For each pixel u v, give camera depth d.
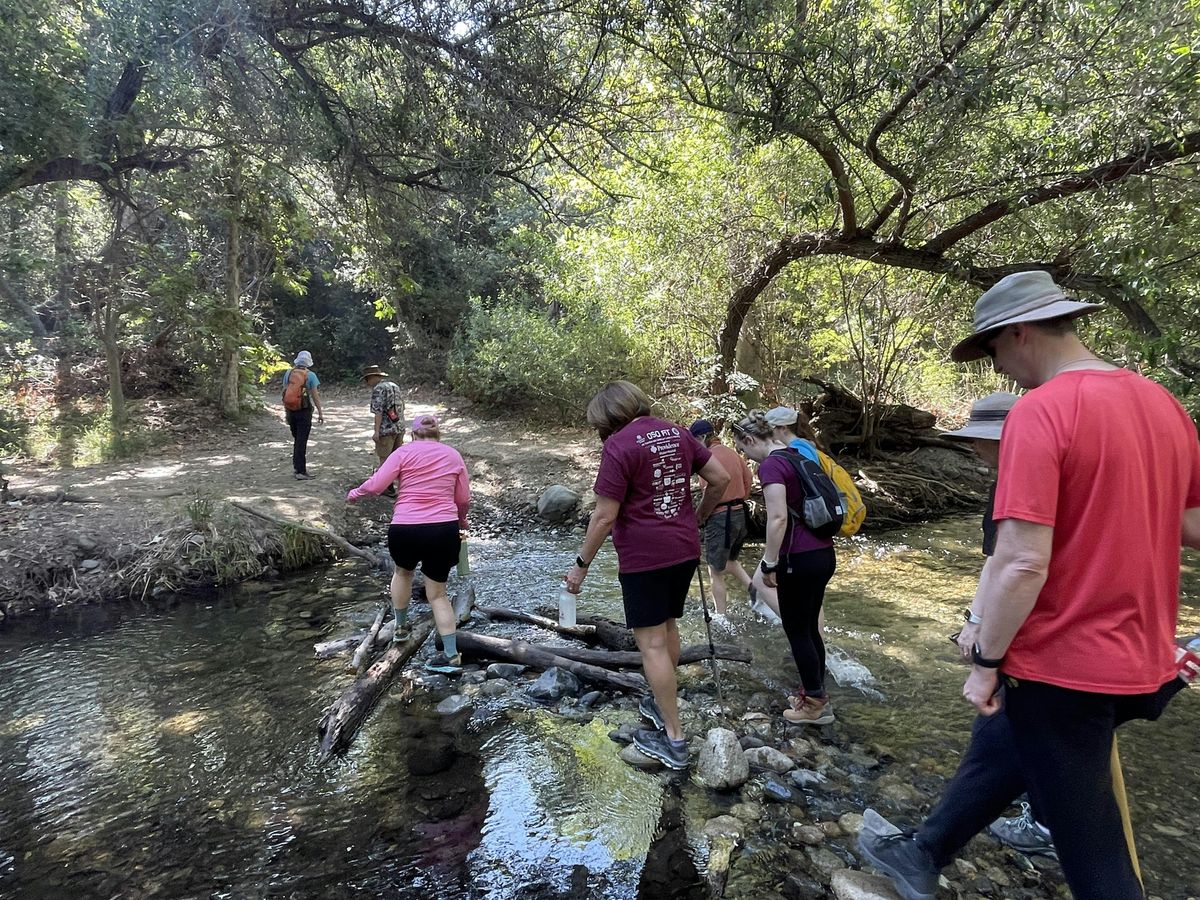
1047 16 5.12
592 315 13.23
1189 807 3.03
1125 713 1.79
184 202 9.51
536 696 4.22
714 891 2.59
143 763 3.56
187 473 9.42
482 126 6.11
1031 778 1.85
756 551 7.68
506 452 11.55
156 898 2.62
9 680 4.58
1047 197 6.21
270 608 5.94
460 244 17.94
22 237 10.80
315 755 3.61
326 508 8.30
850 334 10.95
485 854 2.83
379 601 6.04
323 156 6.61
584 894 2.60
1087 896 1.76
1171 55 4.86
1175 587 1.77
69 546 6.54
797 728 3.77
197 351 13.63
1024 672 1.78
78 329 14.12
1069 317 1.84
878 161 6.49
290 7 5.76
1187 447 1.78
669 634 3.58
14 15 5.78
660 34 5.69
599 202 10.12
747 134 7.16
